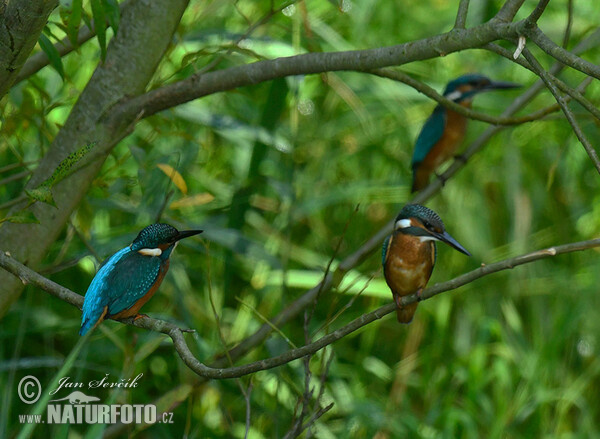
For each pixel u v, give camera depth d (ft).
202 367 17.53
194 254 38.01
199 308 35.22
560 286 40.06
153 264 22.09
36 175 24.08
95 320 21.15
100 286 21.50
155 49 24.03
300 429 23.26
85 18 22.45
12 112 25.96
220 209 37.27
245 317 35.70
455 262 40.98
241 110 38.09
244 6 36.96
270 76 23.52
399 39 41.73
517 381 37.88
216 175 39.45
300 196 39.75
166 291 35.42
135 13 23.81
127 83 23.97
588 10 42.55
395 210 41.34
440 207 42.32
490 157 42.39
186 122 37.32
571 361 39.58
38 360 28.71
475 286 40.86
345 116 41.16
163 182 29.09
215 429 32.73
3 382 31.58
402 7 42.80
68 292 19.29
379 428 34.81
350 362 39.22
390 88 40.50
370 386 38.78
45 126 28.12
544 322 39.83
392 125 42.65
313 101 42.50
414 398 40.14
